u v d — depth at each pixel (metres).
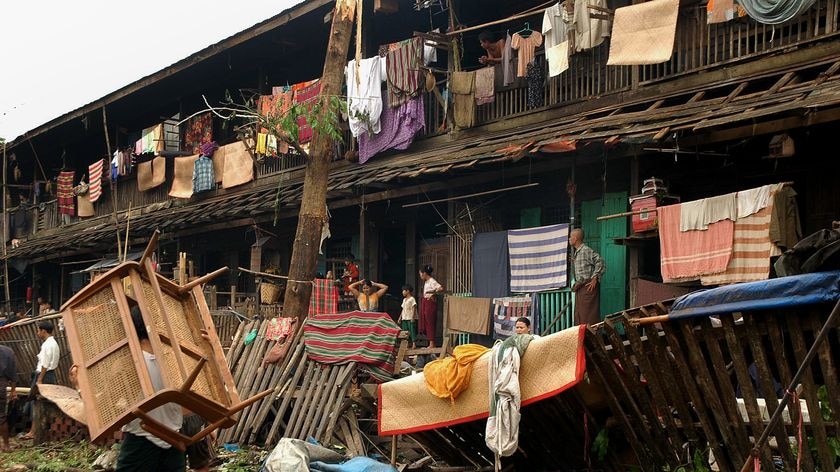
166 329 5.68
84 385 5.54
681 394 6.58
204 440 6.18
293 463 7.44
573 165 11.40
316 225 11.45
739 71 10.77
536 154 11.24
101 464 9.11
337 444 9.29
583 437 7.61
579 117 12.20
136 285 5.77
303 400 9.82
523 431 7.76
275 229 19.56
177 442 5.52
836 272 5.46
